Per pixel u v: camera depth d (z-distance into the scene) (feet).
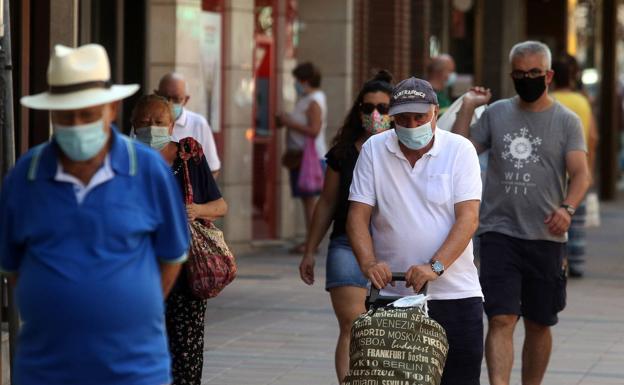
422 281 49.29
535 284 64.80
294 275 115.03
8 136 53.78
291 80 140.56
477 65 199.52
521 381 69.72
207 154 78.48
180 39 115.14
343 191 62.08
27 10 74.74
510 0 202.28
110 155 39.06
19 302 39.09
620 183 274.36
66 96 37.86
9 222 39.32
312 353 80.02
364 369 46.60
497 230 64.44
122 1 97.76
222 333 86.28
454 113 66.59
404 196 51.55
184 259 40.32
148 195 39.29
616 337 86.99
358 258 51.21
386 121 61.31
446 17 183.62
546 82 63.77
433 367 46.65
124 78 103.81
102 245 38.52
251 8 128.67
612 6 220.64
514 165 64.39
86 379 38.34
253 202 137.39
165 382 39.52
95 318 38.19
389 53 155.84
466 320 52.24
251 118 130.31
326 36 145.18
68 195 38.68
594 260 132.36
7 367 66.95
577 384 72.38
